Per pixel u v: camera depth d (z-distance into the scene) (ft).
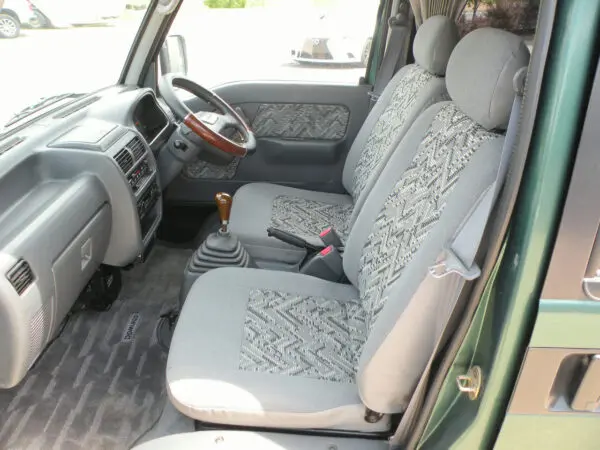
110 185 5.44
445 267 2.86
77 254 4.90
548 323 2.73
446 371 3.15
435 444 3.39
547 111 2.44
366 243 5.13
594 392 2.91
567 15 2.31
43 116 5.84
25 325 4.05
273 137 8.31
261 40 9.07
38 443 5.04
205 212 8.46
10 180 4.66
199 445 3.55
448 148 4.23
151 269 7.72
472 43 3.87
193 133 6.53
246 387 3.91
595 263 2.62
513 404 2.98
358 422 3.86
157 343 6.30
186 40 8.09
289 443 3.69
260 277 5.37
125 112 6.19
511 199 2.60
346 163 7.63
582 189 2.49
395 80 6.97
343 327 4.81
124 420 5.32
